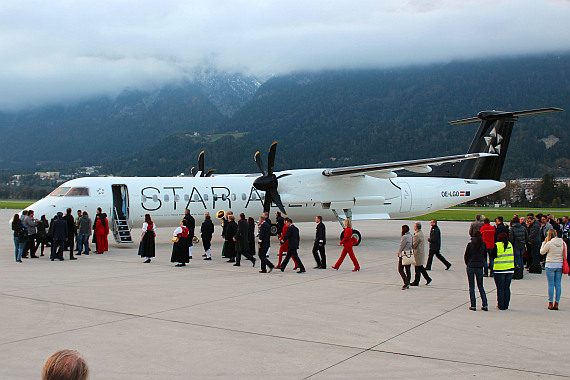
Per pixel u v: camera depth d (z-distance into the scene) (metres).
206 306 9.61
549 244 9.55
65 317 8.68
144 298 10.34
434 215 54.44
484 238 13.38
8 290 11.14
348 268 14.97
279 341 7.34
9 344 7.11
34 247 16.94
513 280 13.07
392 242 23.39
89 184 19.67
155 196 20.19
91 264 15.48
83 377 2.87
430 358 6.61
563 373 6.09
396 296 10.72
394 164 19.42
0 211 61.28
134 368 6.18
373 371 6.13
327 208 21.62
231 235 16.25
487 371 6.14
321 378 5.89
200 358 6.57
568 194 98.69
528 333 7.83
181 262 15.09
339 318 8.72
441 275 13.73
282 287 11.73
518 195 109.62
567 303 10.11
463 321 8.56
